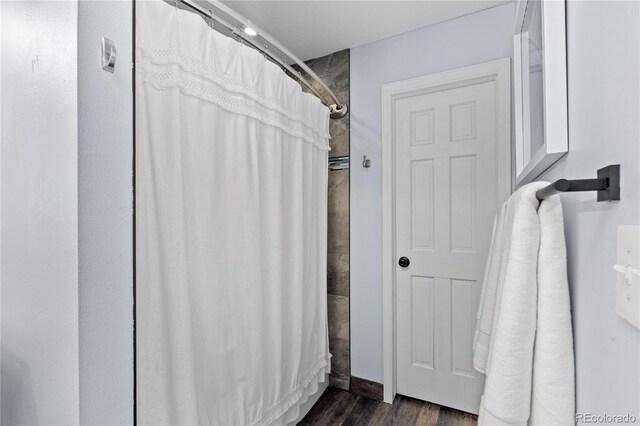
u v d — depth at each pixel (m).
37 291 0.64
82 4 0.54
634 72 0.39
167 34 0.95
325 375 2.03
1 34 0.76
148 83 0.89
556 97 0.67
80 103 0.54
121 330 0.60
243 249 1.24
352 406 1.88
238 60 1.21
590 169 0.54
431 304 1.88
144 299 0.88
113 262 0.58
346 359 2.07
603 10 0.49
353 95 2.05
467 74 1.70
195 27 1.04
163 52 0.94
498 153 1.66
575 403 0.60
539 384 0.62
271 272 1.43
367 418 1.77
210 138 1.09
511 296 0.65
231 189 1.19
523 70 1.11
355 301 2.05
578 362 0.59
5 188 0.74
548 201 0.63
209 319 1.10
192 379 1.00
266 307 1.42
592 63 0.53
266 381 1.41
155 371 0.91
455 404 1.82
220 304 1.15
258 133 1.33
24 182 0.67
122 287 0.60
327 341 1.96
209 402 1.11
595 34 0.52
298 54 2.12
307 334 1.75
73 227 0.54
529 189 0.66
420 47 1.84
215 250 1.13
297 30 1.85
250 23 1.30
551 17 0.67
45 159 0.61
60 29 0.56
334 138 2.12
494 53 1.65
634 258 0.38
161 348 0.92
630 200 0.40
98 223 0.56
